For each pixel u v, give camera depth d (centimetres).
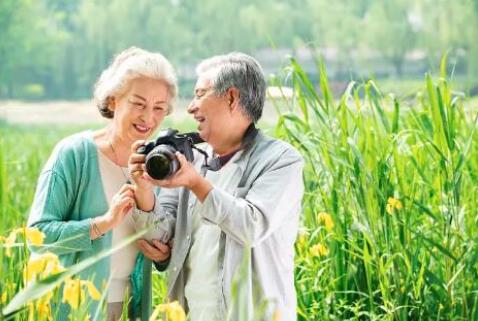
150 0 9450
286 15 9362
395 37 8625
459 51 8225
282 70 644
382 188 589
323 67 636
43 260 377
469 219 627
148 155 428
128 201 457
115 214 456
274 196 442
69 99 9175
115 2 9400
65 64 9219
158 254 473
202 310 454
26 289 326
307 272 605
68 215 478
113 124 477
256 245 446
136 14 9412
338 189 604
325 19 9225
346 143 602
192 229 464
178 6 9594
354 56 8875
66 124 5616
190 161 452
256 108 455
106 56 9356
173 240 476
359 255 578
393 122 635
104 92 473
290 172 450
